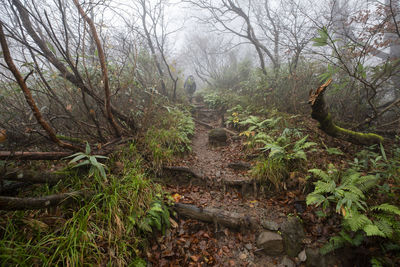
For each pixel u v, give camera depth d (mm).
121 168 3236
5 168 2094
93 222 2248
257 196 3480
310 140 4359
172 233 2807
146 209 2727
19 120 3344
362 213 2482
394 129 4465
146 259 2400
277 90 6551
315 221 2744
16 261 1649
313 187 3186
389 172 2920
